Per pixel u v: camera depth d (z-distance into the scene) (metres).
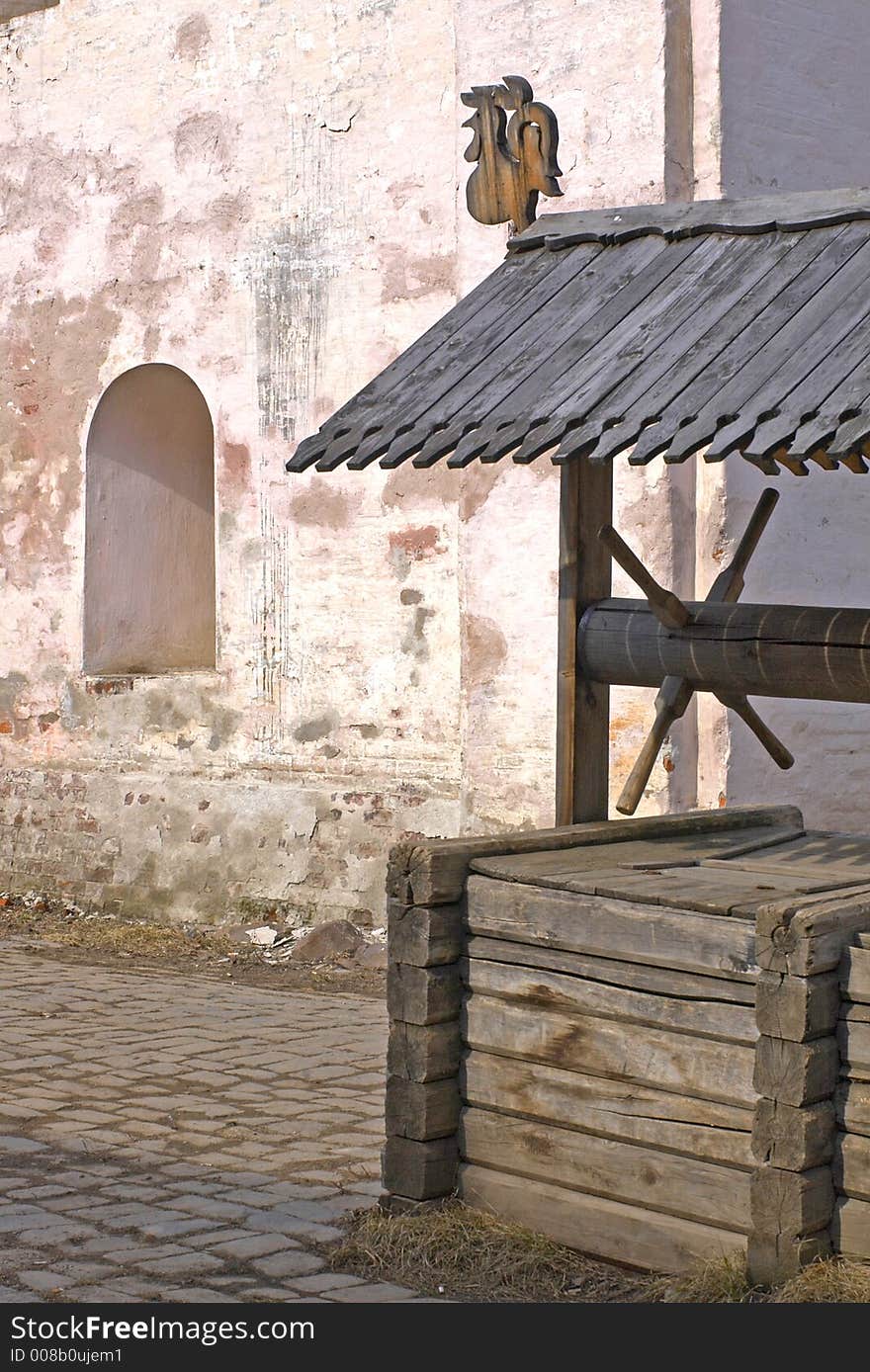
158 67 9.44
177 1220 4.38
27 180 10.00
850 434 3.31
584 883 3.99
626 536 7.38
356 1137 5.21
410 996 4.19
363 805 8.66
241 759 9.16
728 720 7.31
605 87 7.50
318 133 8.82
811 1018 3.55
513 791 7.84
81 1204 4.53
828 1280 3.48
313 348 8.85
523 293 4.48
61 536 9.91
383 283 8.60
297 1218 4.39
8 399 10.12
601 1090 3.94
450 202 8.36
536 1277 3.89
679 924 3.78
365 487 8.69
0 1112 5.47
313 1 8.84
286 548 8.97
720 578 4.57
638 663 4.55
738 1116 3.70
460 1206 4.18
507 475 7.86
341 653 8.78
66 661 9.89
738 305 3.93
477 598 7.97
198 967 8.31
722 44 7.32
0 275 10.13
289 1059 6.23
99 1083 5.86
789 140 7.67
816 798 7.70
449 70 8.34
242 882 9.11
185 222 9.32
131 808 9.57
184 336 9.33
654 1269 3.83
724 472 7.26
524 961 4.09
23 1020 6.88
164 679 9.48
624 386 3.85
